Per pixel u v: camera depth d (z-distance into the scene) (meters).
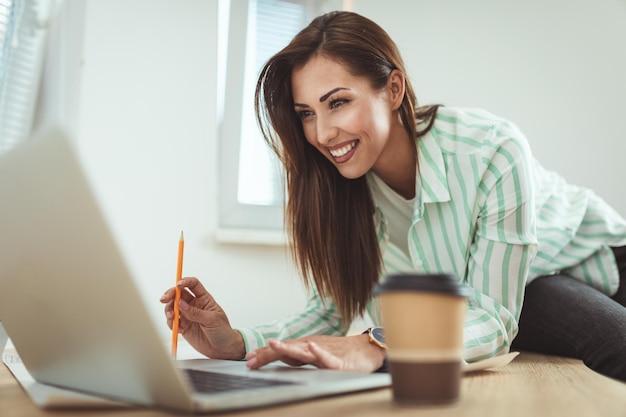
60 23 2.41
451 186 1.49
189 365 1.06
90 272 0.63
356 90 1.41
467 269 1.52
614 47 3.06
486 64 2.97
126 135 2.51
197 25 2.61
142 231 2.52
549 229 1.81
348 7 2.81
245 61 2.73
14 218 0.72
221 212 2.72
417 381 0.69
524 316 1.73
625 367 1.49
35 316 0.79
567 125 3.02
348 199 1.62
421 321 0.69
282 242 2.68
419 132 1.54
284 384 0.76
